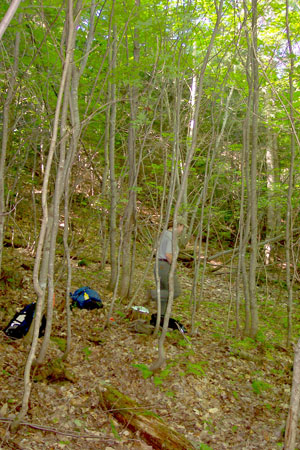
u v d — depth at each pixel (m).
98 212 8.09
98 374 3.95
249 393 4.29
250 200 5.75
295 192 9.12
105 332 4.94
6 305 4.97
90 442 3.00
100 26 5.94
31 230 8.71
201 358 4.77
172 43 5.03
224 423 3.64
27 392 2.85
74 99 3.78
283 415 3.99
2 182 4.20
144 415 3.33
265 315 7.70
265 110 7.73
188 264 10.80
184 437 3.23
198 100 3.97
